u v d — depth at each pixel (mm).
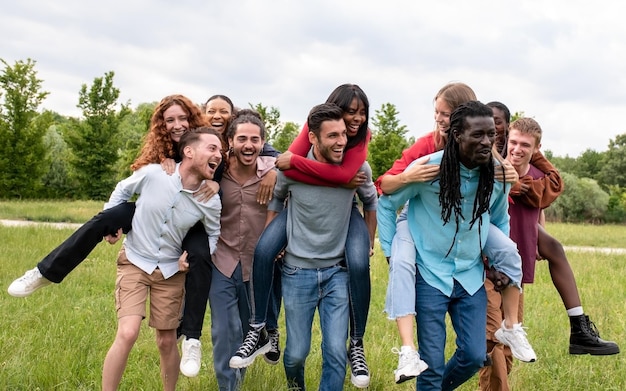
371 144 29969
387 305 3836
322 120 3854
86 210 25688
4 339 5418
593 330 4508
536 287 9570
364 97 4039
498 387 4371
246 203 4402
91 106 36781
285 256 4230
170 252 4078
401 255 3875
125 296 4004
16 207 25672
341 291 4059
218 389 4609
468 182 3756
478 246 3904
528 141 4336
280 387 4457
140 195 4059
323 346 4020
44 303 7090
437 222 3844
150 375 4773
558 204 42719
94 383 4656
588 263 13109
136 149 35125
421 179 3744
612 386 5051
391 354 5586
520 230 4453
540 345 6176
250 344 4113
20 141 33562
